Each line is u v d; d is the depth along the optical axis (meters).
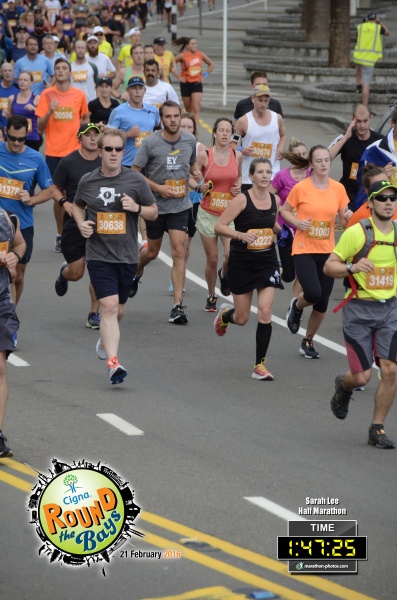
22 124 26.27
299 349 27.94
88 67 49.47
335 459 19.66
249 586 14.31
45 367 25.31
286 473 18.81
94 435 20.52
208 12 143.62
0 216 19.30
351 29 104.19
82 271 29.22
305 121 67.12
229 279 25.42
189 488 17.84
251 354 27.25
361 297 20.23
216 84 82.88
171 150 29.23
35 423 21.16
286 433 21.12
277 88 81.62
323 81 81.69
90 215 23.75
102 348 24.67
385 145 28.89
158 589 14.18
